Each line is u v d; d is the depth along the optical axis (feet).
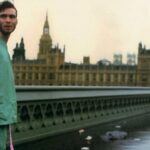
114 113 225.15
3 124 19.71
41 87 128.26
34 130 122.93
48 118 136.67
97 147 118.21
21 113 116.88
